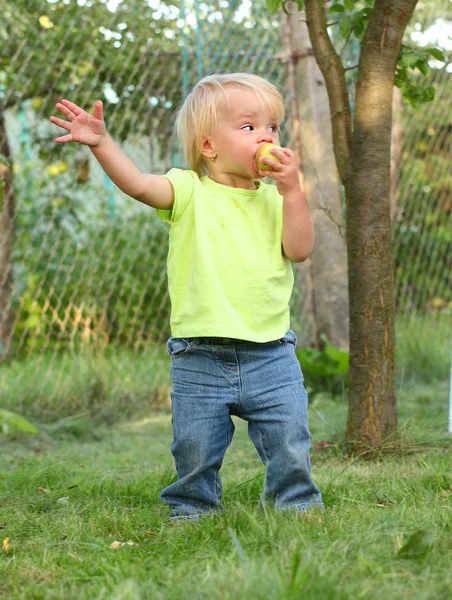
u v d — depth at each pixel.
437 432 4.31
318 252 6.25
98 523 2.72
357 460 3.90
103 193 8.05
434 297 8.26
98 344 6.32
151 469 3.89
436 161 7.94
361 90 3.97
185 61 6.03
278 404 2.76
